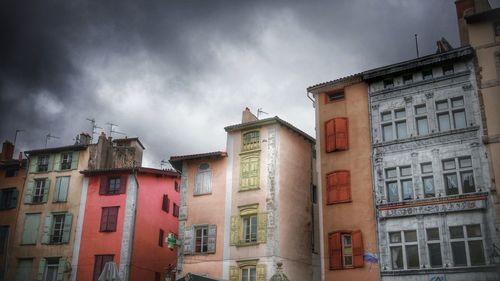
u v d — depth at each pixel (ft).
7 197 138.00
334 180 94.89
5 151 148.15
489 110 84.89
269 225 102.58
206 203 111.14
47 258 126.11
